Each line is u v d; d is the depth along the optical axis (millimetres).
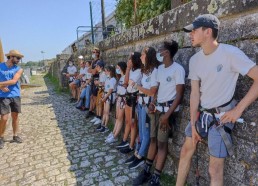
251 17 2189
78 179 3572
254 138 2180
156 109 3160
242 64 1959
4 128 5148
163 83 3066
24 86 14164
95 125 6379
